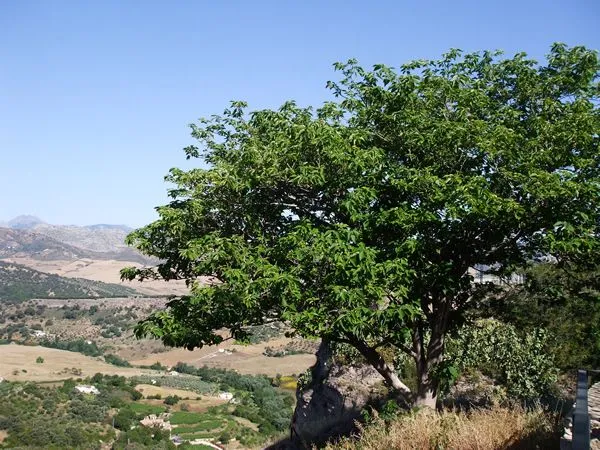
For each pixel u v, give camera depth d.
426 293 11.41
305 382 22.22
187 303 10.38
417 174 9.66
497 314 13.26
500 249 11.52
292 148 10.25
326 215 11.43
